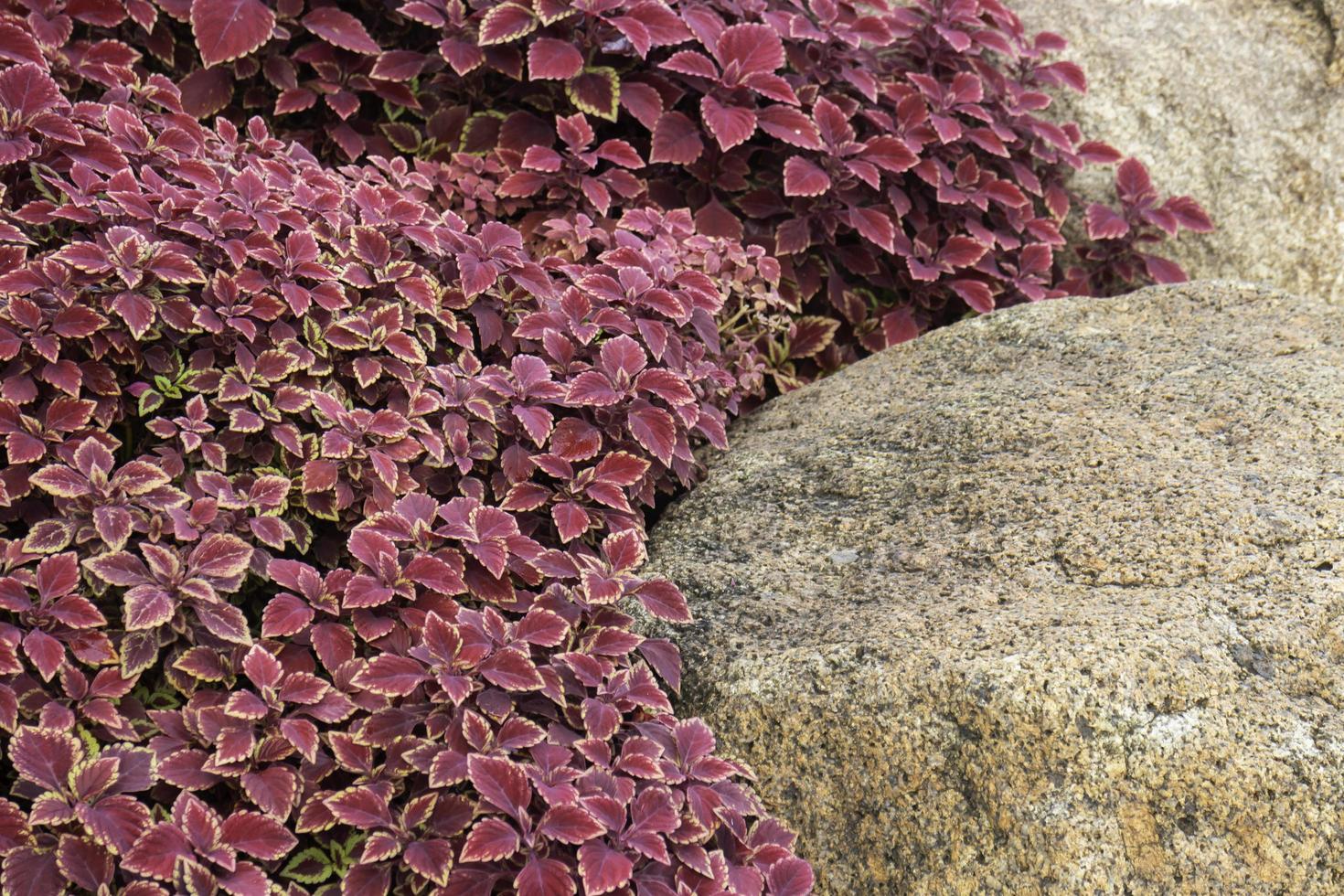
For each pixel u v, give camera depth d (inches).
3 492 80.1
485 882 78.3
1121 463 85.1
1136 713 79.3
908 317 98.3
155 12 94.4
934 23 100.9
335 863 79.2
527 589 84.6
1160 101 104.3
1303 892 78.4
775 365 96.5
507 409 86.1
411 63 97.0
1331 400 85.7
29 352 81.8
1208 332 90.2
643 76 97.4
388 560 81.4
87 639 79.5
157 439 83.9
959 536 84.5
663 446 86.0
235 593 82.8
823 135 96.8
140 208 83.7
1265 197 103.3
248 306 83.6
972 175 99.2
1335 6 103.6
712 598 84.9
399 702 81.1
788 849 80.4
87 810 77.3
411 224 87.3
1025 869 79.1
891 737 80.7
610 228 94.7
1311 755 78.9
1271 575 81.4
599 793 79.2
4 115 83.8
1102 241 103.0
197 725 79.4
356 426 83.4
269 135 94.0
